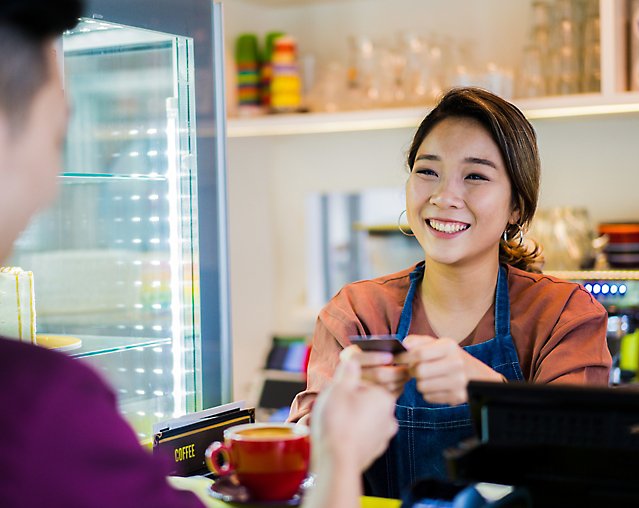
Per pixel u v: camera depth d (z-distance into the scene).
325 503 0.81
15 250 1.70
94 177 1.57
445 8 3.21
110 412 0.72
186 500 0.77
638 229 2.62
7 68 0.72
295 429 1.21
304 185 3.56
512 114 1.56
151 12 1.62
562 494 0.88
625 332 2.50
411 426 1.52
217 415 1.48
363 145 3.42
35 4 0.72
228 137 3.38
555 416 0.87
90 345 1.61
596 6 2.63
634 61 2.58
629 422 0.84
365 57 3.03
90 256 1.72
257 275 3.54
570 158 3.04
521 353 1.54
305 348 3.13
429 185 1.56
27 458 0.66
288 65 3.11
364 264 3.44
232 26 3.33
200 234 1.71
